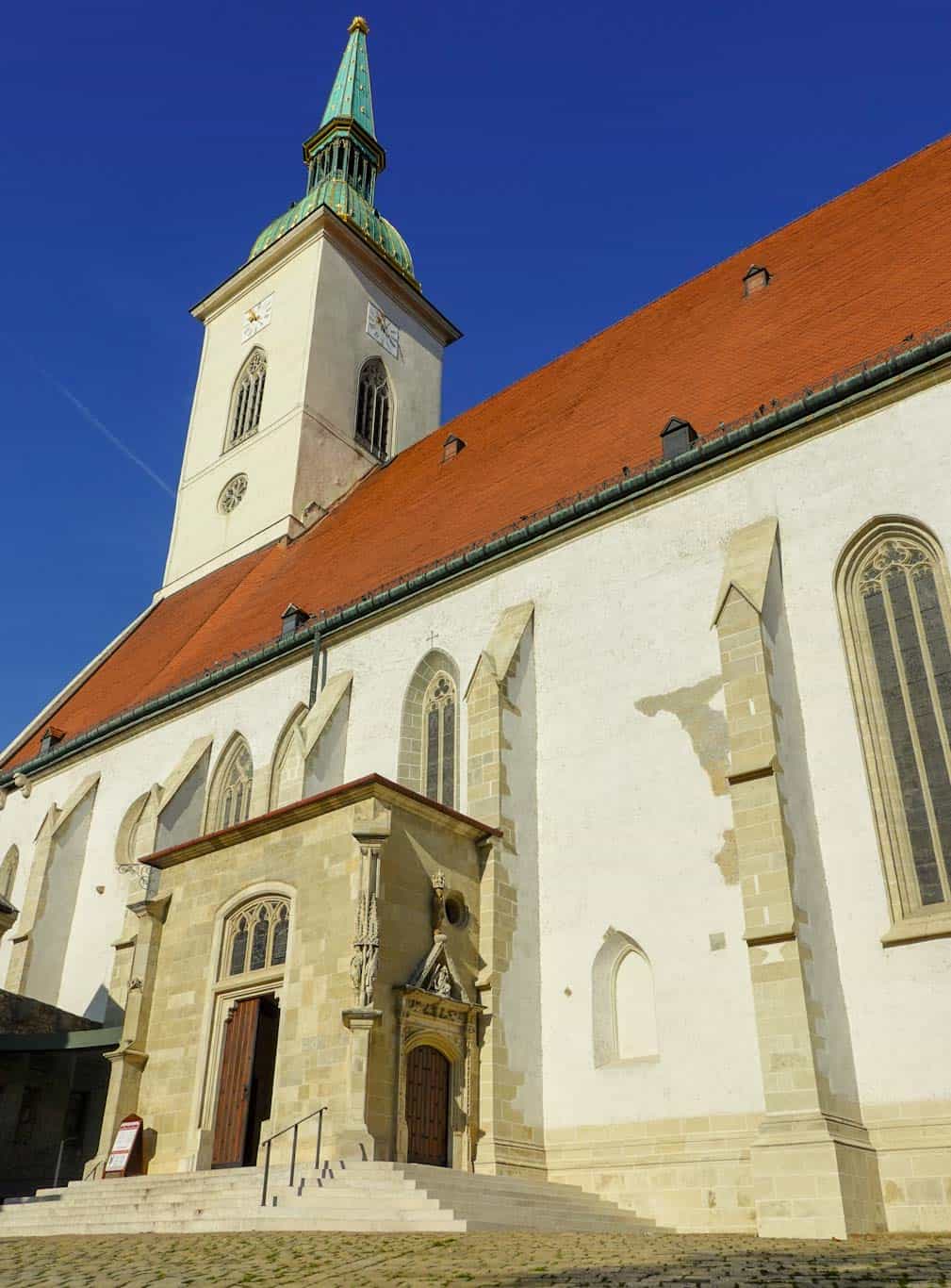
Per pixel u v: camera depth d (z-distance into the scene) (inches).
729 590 911.7
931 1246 575.5
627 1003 933.8
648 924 925.8
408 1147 824.9
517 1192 800.9
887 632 879.1
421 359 2379.4
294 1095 834.2
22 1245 660.1
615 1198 853.8
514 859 996.6
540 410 1550.2
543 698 1086.4
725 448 1015.0
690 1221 807.1
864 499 920.3
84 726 1798.7
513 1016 935.0
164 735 1585.9
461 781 1134.4
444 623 1220.5
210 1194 751.7
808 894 798.5
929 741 828.6
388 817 882.1
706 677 971.3
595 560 1099.9
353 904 863.7
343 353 2165.4
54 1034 1208.2
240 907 978.7
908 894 798.5
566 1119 914.7
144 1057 993.5
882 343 1006.4
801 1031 733.9
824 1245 602.5
